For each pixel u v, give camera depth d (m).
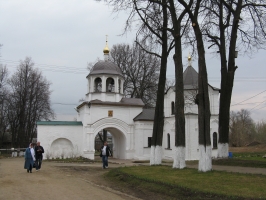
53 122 35.44
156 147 20.28
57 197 11.24
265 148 51.94
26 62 52.81
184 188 11.55
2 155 45.38
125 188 13.82
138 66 46.81
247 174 14.61
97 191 12.77
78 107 38.47
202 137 16.02
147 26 19.38
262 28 21.92
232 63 21.19
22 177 16.69
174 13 18.08
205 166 15.77
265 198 9.53
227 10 22.78
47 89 55.16
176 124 17.95
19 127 51.91
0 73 49.81
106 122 36.31
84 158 33.69
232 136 73.62
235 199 9.83
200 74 16.30
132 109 37.84
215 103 34.72
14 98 52.31
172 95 35.97
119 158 39.50
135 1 18.95
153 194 12.08
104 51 39.88
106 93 37.31
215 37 22.67
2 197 11.19
